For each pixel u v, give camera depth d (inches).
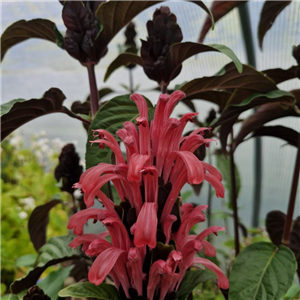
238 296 26.0
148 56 27.2
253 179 85.3
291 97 29.0
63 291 20.0
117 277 20.2
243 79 29.0
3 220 64.4
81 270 36.5
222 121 31.1
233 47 68.7
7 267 56.9
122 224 18.9
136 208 18.8
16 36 31.2
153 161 19.3
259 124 34.5
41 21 28.1
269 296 25.5
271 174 85.3
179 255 17.5
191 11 62.4
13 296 27.1
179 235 19.7
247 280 26.7
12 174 90.4
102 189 24.9
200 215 19.8
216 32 67.0
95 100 28.6
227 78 28.7
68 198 75.4
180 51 25.8
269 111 33.7
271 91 29.8
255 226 86.7
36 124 94.0
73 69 76.2
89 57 27.4
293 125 72.8
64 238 30.4
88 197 18.6
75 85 82.7
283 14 59.1
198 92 31.1
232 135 39.0
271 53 67.4
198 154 32.3
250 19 61.9
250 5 59.6
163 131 18.6
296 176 31.2
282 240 32.3
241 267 27.7
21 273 61.4
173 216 18.9
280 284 25.9
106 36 27.7
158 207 19.1
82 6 25.9
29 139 100.6
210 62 71.2
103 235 22.7
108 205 20.3
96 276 17.4
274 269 26.9
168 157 19.0
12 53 70.6
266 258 27.8
